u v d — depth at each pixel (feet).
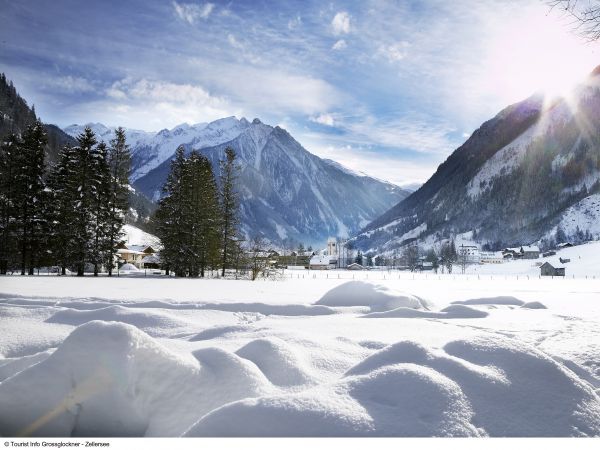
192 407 12.81
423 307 42.91
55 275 139.44
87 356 12.60
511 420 11.10
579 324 31.89
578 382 13.06
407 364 12.93
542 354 14.15
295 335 21.94
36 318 27.94
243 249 145.89
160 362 13.30
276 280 135.54
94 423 12.19
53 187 153.79
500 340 15.24
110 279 106.11
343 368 16.79
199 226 152.46
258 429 9.82
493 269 437.17
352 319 31.86
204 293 60.54
